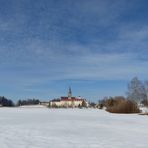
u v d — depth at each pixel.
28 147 11.59
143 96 78.44
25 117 34.47
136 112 58.19
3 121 26.92
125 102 58.41
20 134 15.96
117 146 12.41
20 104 171.75
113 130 19.31
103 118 33.78
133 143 13.34
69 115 41.44
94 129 19.84
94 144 12.86
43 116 37.44
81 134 16.75
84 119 31.27
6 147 11.46
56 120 28.98
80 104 153.00
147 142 13.67
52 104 159.62
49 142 13.13
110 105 66.50
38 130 18.48
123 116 40.34
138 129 20.19
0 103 164.62
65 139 14.33
